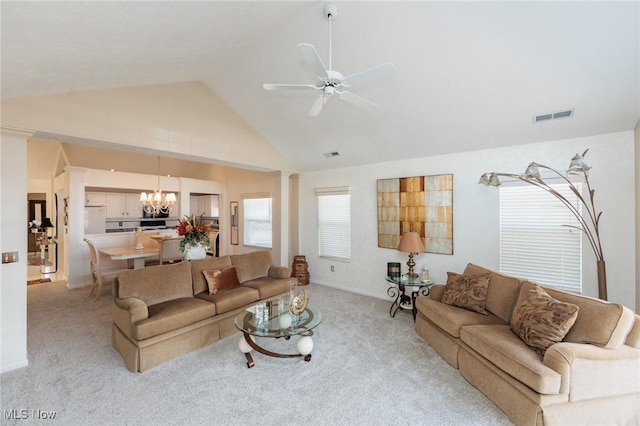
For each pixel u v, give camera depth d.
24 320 2.70
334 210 5.70
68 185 5.47
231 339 3.32
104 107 3.25
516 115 3.19
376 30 2.63
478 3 2.20
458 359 2.64
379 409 2.14
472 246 4.05
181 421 2.01
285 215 5.82
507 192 3.79
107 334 3.38
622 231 3.12
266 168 5.37
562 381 1.84
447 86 3.03
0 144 2.60
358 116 3.90
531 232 3.64
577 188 3.35
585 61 2.42
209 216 9.51
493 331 2.46
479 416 2.07
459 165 4.15
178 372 2.61
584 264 3.32
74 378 2.50
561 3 2.05
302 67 3.26
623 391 1.94
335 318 3.98
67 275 5.48
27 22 1.60
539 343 2.11
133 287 3.07
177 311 2.92
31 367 2.66
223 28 2.54
